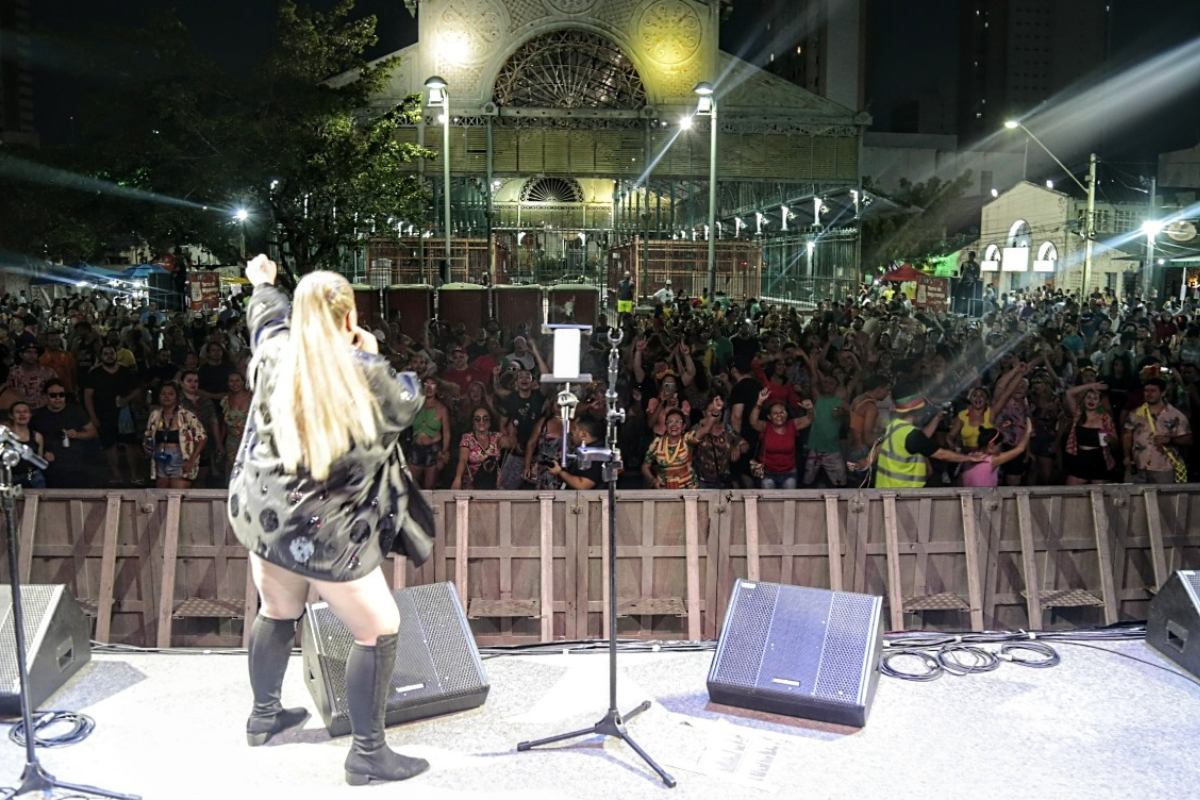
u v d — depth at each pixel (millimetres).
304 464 3445
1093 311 25812
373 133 25219
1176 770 3918
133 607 5445
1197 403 10648
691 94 40500
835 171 39969
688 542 5617
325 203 24141
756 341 16203
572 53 41438
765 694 4359
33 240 21172
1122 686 4676
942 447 8281
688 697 4586
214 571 5473
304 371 3420
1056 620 5926
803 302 46938
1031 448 9273
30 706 4082
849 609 4543
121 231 22094
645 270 36344
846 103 98812
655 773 3875
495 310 25438
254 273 3988
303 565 3510
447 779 3834
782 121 39531
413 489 3832
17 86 76438
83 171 20953
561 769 3916
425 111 38875
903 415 6879
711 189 26969
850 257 41188
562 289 25812
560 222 60125
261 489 3523
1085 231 32469
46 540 5438
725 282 38438
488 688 4426
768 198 44219
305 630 4441
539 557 5652
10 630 4371
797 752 4066
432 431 8445
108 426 10492
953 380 12039
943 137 96125
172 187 21297
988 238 53625
